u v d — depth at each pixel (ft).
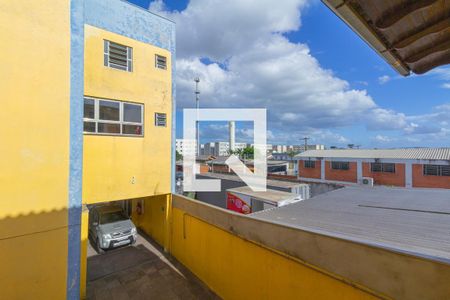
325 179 89.61
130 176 25.07
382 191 27.43
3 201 13.71
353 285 10.54
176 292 20.72
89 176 22.30
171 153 28.68
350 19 4.61
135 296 20.29
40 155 14.96
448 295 7.96
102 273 24.12
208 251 21.47
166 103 28.27
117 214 33.83
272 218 16.87
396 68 6.56
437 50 5.45
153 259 27.20
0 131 13.58
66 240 15.97
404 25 4.77
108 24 23.77
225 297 19.07
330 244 11.47
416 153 74.23
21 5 14.35
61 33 15.87
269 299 14.82
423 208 18.42
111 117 23.91
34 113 14.74
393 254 9.35
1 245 13.67
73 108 16.34
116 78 24.13
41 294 14.97
